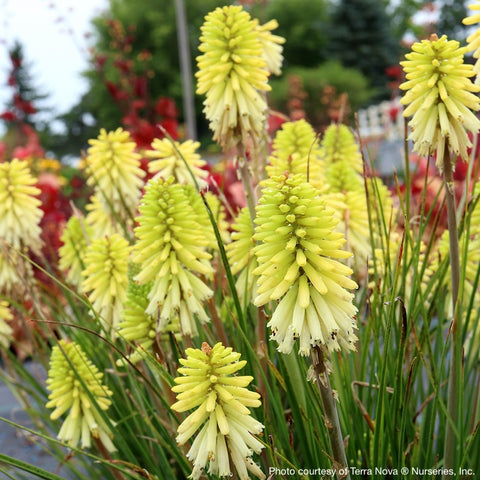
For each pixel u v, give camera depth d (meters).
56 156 51.84
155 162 4.16
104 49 47.69
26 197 4.52
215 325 3.45
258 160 3.88
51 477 2.75
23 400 4.56
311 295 2.36
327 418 2.41
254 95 3.50
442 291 3.76
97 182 4.53
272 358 3.35
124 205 4.52
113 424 3.42
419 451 3.16
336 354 3.19
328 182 4.37
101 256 3.75
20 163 4.57
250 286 3.61
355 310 2.38
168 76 47.66
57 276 5.60
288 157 3.77
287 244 2.30
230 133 3.53
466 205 3.09
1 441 6.07
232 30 3.50
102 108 48.91
